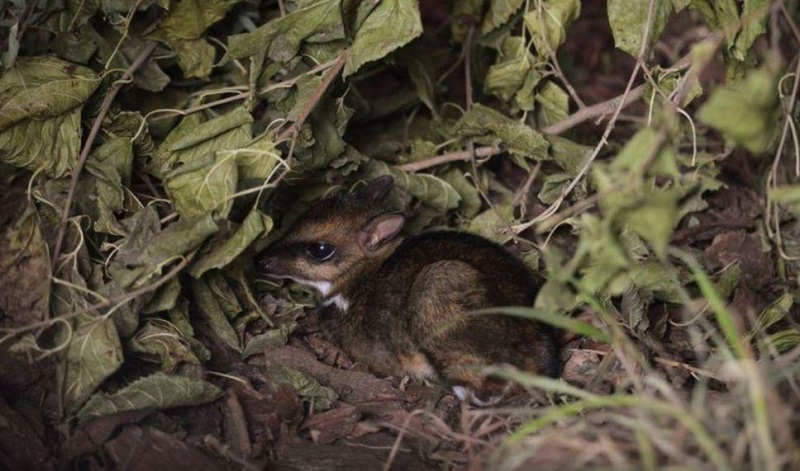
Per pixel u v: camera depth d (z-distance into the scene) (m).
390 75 10.59
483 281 7.87
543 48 9.10
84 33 8.34
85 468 6.98
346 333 8.55
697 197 9.66
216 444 7.20
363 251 8.66
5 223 7.95
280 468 7.11
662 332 8.56
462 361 7.79
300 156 8.36
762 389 5.81
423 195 9.39
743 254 9.51
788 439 5.86
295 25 8.19
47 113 7.88
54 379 7.40
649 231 5.79
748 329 8.69
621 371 7.92
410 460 7.23
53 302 7.58
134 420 7.20
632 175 5.76
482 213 9.53
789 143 9.63
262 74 8.46
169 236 7.46
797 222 9.53
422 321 7.91
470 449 7.24
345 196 8.91
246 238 7.66
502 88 9.42
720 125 5.74
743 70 8.86
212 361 8.12
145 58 8.60
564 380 8.16
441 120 9.91
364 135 9.90
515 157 9.56
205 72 8.82
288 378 7.84
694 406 5.98
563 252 9.23
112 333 7.34
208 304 8.22
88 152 8.01
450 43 10.57
